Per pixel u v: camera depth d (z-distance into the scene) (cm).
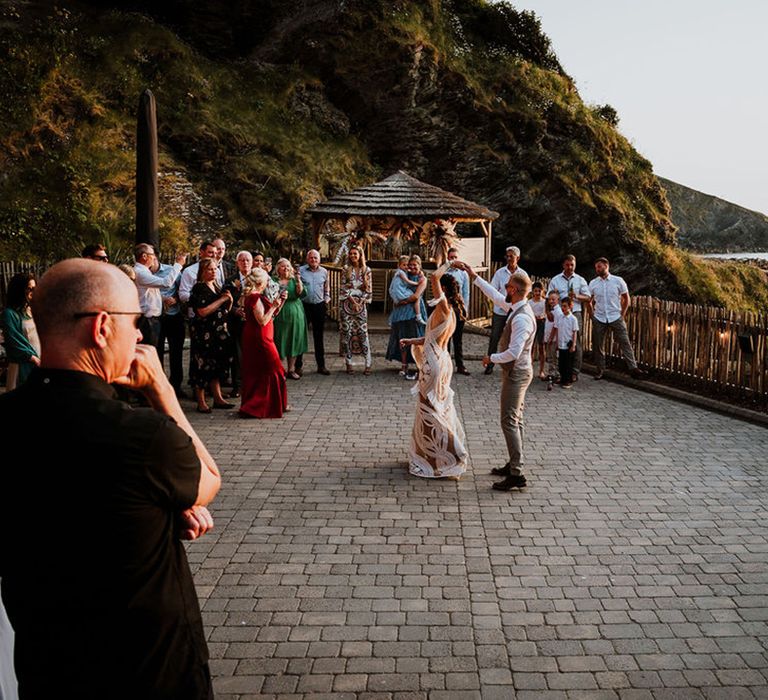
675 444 895
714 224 5647
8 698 325
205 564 569
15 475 202
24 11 2252
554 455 848
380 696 410
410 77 2631
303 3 2655
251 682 422
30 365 776
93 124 2106
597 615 501
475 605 512
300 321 1209
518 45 3075
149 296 985
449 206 1786
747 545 613
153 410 216
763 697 413
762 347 1058
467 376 1272
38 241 1845
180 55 2398
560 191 2812
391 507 687
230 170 2227
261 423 963
